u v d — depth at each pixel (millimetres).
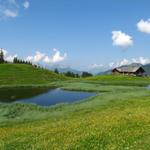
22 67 184875
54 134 27922
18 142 25875
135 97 65562
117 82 144875
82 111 47438
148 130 26141
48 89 109750
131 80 161000
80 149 21406
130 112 37219
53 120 40312
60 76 190500
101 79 166125
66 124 33281
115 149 20812
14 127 37031
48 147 22812
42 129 32062
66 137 25797
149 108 40562
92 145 22172
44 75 176125
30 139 26781
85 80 165625
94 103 58000
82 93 92438
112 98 65000
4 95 86688
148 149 20406
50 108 54094
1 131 34312
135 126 28141
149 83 142000
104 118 34125
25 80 152125
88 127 29281
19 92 97312
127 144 21938
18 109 52906
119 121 31000
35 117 45250
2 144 25578
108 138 23953
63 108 53469
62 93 93188
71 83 137750
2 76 154000
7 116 46844
